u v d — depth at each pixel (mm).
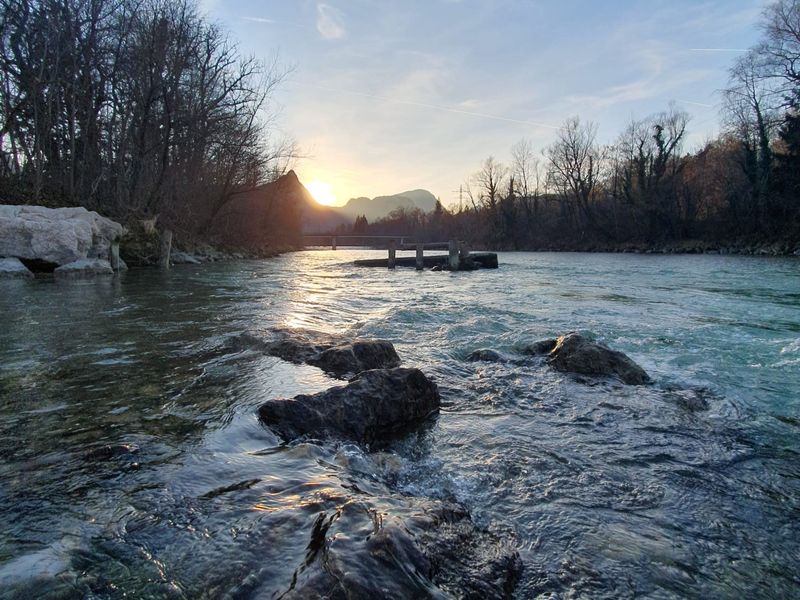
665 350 6898
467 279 19391
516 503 2871
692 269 22688
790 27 33250
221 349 6203
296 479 2826
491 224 73500
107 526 2312
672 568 2320
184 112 27484
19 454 3143
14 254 15203
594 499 2953
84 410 4000
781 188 37625
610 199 60875
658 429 4125
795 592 2203
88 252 17703
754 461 3555
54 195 21703
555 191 65875
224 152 31656
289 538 2135
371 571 1838
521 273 22500
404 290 14805
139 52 24594
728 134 43062
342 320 9133
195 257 27641
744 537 2615
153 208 27016
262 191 41750
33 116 23078
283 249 54500
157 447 3295
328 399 3979
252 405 4191
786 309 10422
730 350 6840
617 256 40438
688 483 3197
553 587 2129
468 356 6523
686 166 51844
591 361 5734
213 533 2219
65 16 22703
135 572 1970
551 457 3539
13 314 8461
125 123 25609
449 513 2479
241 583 1861
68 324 7676
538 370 5852
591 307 10781
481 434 3984
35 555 2070
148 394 4430
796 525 2750
